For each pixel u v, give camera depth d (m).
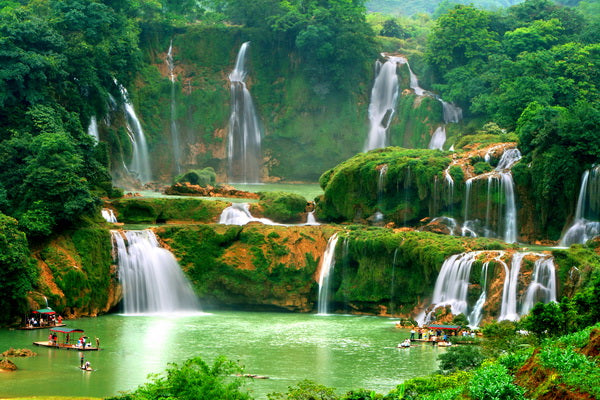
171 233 83.19
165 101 129.75
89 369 53.75
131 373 53.00
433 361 56.62
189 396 35.53
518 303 68.94
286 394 43.12
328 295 81.38
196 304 81.94
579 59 111.19
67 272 73.88
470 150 94.62
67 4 109.12
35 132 88.75
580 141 83.25
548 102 104.44
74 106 101.12
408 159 89.50
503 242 78.94
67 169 79.12
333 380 51.22
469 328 65.62
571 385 31.27
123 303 78.94
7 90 89.75
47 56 95.62
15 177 81.00
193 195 100.69
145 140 124.31
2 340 63.56
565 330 46.47
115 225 83.50
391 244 78.25
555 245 84.00
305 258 82.56
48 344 61.41
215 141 132.12
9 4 119.06
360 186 90.81
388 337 65.88
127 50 116.44
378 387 49.38
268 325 72.06
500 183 85.62
